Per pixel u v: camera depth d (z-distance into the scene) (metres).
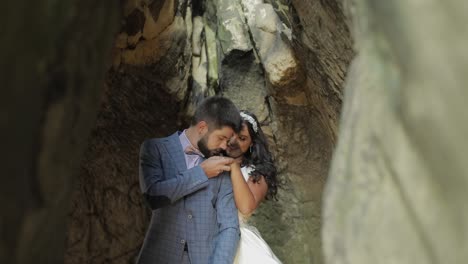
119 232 3.61
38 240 1.13
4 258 1.00
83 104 1.28
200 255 2.04
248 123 2.26
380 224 1.00
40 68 1.08
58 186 1.20
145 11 3.18
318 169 3.59
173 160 2.12
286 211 3.77
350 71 1.20
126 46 3.21
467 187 0.82
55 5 1.11
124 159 3.55
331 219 1.11
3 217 0.99
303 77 3.30
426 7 0.88
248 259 2.10
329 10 2.22
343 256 1.07
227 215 2.07
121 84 3.36
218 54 3.76
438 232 0.87
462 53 0.82
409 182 0.93
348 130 1.13
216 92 3.75
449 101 0.84
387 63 1.00
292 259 3.79
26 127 1.04
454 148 0.83
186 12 3.61
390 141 0.98
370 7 1.05
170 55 3.36
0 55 0.97
